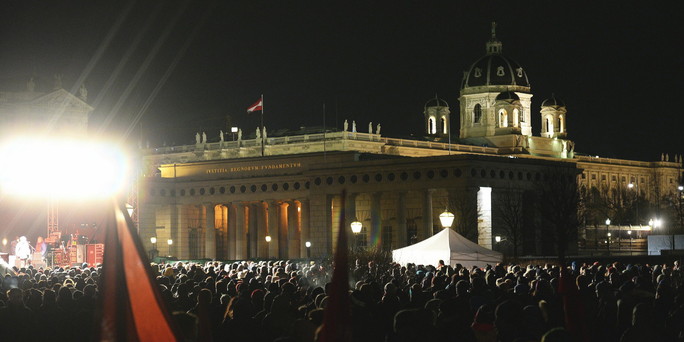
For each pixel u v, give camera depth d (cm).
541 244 15300
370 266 5484
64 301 2745
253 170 17738
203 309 1373
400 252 6481
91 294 3152
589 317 2192
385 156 17262
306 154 17100
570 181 15975
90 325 2423
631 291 2552
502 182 14888
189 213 18275
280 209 17725
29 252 9681
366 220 16100
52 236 11325
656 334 1617
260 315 2259
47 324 2447
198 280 4356
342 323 1045
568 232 14388
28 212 14000
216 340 2073
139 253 1041
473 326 1923
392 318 2244
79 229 13062
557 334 1463
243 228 17725
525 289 2892
